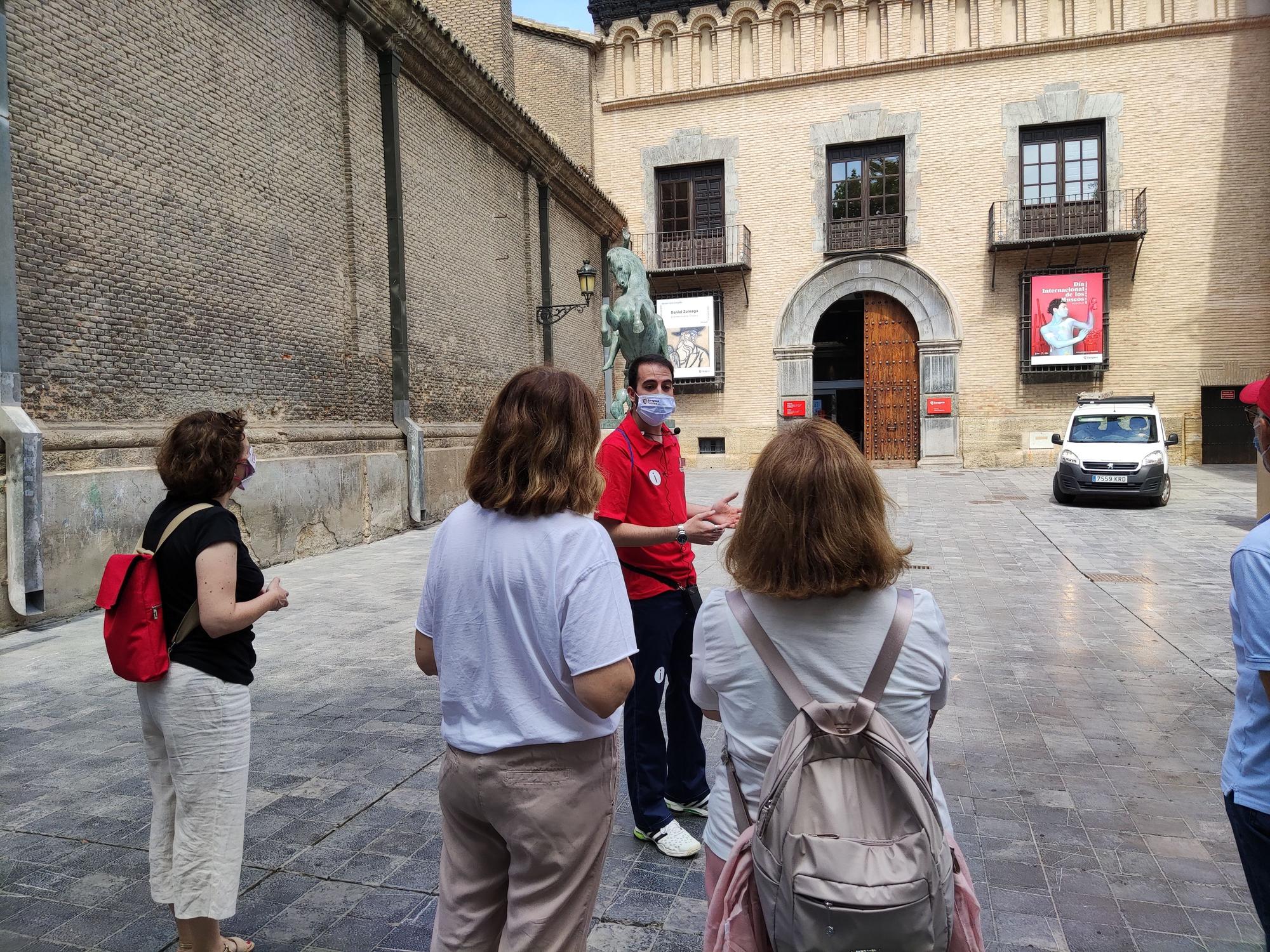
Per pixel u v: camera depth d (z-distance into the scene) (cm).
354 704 538
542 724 181
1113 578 898
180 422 259
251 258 1036
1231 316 2039
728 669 168
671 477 338
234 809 257
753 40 2336
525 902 182
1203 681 556
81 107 798
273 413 1077
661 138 2417
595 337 2347
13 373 729
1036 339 2122
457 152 1598
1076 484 1452
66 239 784
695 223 2428
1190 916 292
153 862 260
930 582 889
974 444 2198
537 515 186
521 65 2459
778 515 163
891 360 2288
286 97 1109
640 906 304
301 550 1105
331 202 1209
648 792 341
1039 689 545
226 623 244
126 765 445
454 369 1575
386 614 795
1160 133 2062
